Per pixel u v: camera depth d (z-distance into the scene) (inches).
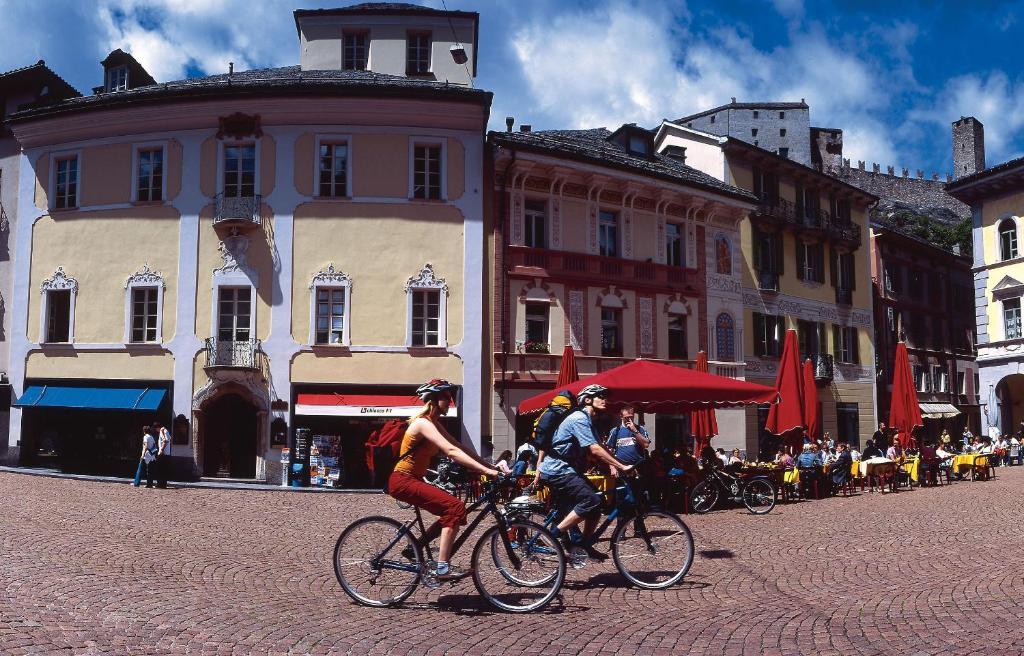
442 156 991.0
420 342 974.4
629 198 1134.4
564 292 1059.3
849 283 1540.4
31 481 815.7
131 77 1141.1
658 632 239.6
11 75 1079.0
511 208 1029.2
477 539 273.3
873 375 1569.9
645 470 577.9
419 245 977.5
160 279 975.6
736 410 1224.2
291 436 938.7
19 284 1017.5
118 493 733.3
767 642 227.8
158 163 1000.9
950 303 1969.7
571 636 234.7
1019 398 1486.2
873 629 242.1
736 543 441.4
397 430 277.6
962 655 211.3
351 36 1148.5
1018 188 1421.0
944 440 1406.3
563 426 305.6
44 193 1026.7
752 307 1290.6
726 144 1311.5
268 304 960.9
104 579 316.2
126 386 971.9
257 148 976.9
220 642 223.0
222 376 940.6
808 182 1464.1
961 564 366.9
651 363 612.7
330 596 290.8
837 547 425.7
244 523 537.6
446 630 240.2
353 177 976.9
